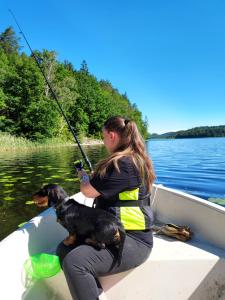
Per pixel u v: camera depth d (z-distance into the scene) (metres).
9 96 30.27
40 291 1.94
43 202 2.04
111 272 1.79
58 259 1.96
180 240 2.35
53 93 3.11
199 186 8.38
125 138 1.88
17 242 1.97
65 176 8.90
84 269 1.69
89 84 58.97
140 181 1.83
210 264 2.03
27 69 31.09
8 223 4.89
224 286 2.07
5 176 8.94
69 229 1.90
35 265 1.91
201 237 2.41
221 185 8.51
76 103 46.50
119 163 1.78
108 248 1.78
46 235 2.25
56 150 22.27
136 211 1.83
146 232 1.87
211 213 2.34
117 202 1.84
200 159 16.53
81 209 1.87
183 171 11.37
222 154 20.56
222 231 2.26
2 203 5.96
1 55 50.47
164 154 20.89
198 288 2.03
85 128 43.03
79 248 1.75
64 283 2.00
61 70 48.81
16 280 1.86
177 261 2.01
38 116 30.20
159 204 2.79
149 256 2.03
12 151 20.62
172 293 2.00
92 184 1.81
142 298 1.97
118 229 1.77
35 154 17.83
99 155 17.84
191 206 2.50
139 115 92.69
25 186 7.44
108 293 1.97
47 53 35.94
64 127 35.50
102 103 50.38
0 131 28.59
